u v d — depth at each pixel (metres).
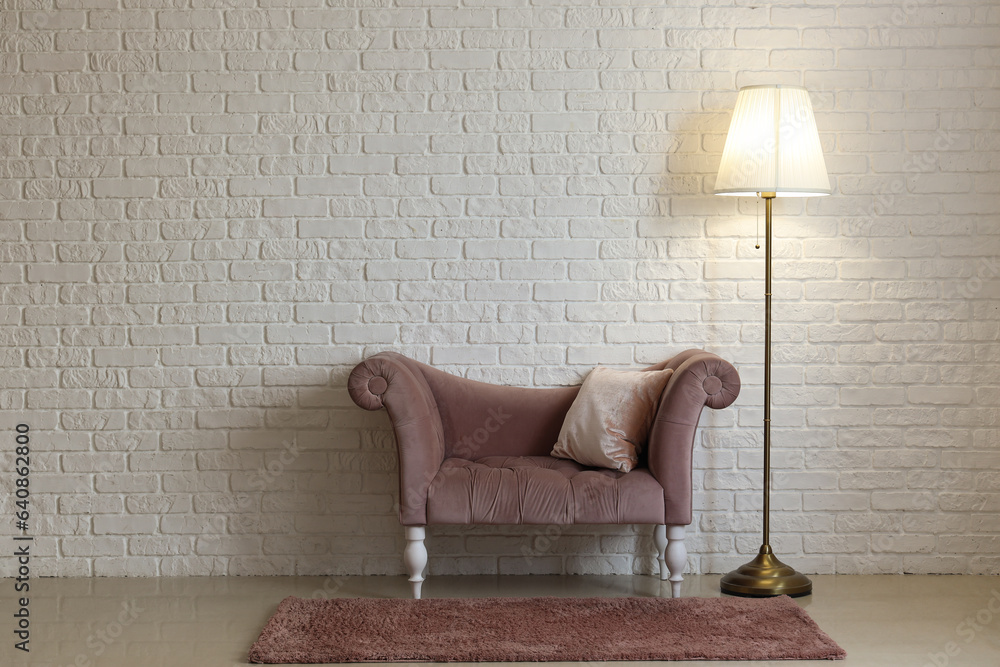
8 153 3.86
